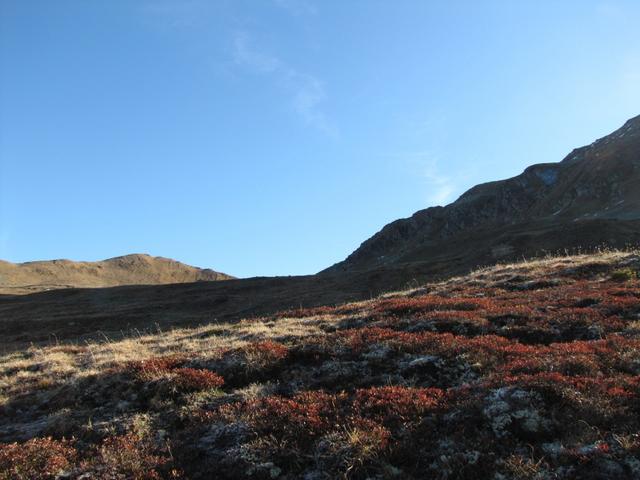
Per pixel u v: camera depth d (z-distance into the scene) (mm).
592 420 9047
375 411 10492
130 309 75062
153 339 23609
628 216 122688
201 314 68312
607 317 16188
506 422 9273
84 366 17719
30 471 9797
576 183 181625
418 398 10766
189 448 10242
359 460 8820
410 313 20141
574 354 12312
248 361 14570
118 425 11883
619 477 7648
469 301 20609
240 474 9156
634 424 8797
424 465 8789
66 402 14008
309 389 12773
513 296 21906
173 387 13305
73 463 10148
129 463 9773
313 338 16422
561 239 85125
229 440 10242
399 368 13320
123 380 14562
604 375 10969
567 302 18781
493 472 8227
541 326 15953
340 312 24297
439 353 13625
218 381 13711
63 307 86188
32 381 16719
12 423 13391
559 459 8227
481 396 10234
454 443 9062
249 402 11719
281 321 22969
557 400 9773
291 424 10242
